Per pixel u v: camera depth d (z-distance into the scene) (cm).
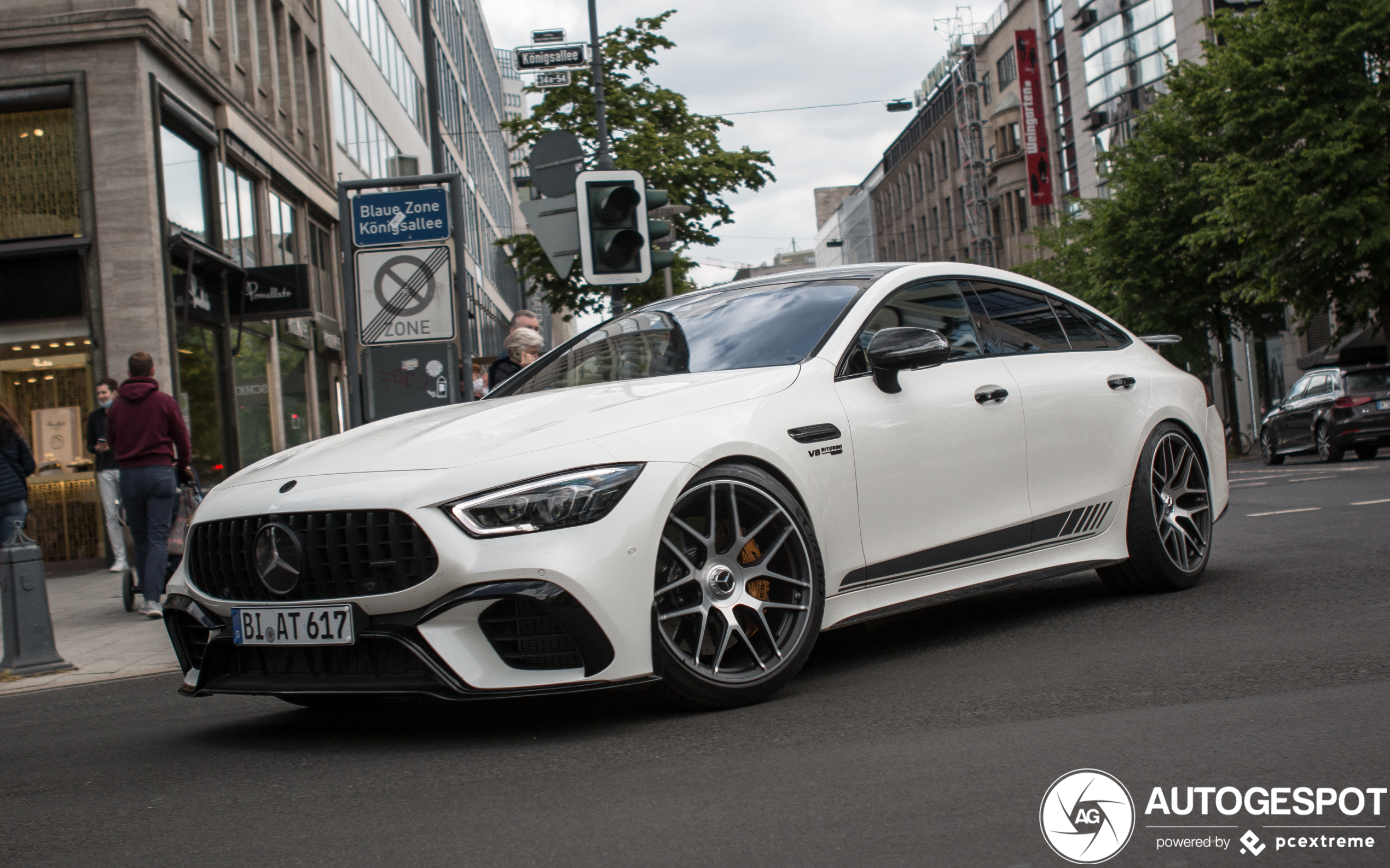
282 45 2467
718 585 394
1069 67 4966
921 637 519
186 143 1802
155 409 901
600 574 363
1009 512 502
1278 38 2178
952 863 238
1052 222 5362
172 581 421
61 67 1562
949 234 7106
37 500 1537
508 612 361
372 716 447
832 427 438
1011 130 5909
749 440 408
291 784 348
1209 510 605
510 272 6844
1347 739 305
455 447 390
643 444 386
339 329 2795
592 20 1758
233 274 1875
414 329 959
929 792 285
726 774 315
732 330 490
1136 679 394
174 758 402
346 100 2988
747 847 257
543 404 432
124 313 1550
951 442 480
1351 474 1502
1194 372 3003
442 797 318
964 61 6419
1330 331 3400
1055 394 533
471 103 5616
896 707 379
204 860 280
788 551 416
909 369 457
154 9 1678
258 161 2155
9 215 1566
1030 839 249
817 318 479
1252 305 2936
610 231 931
